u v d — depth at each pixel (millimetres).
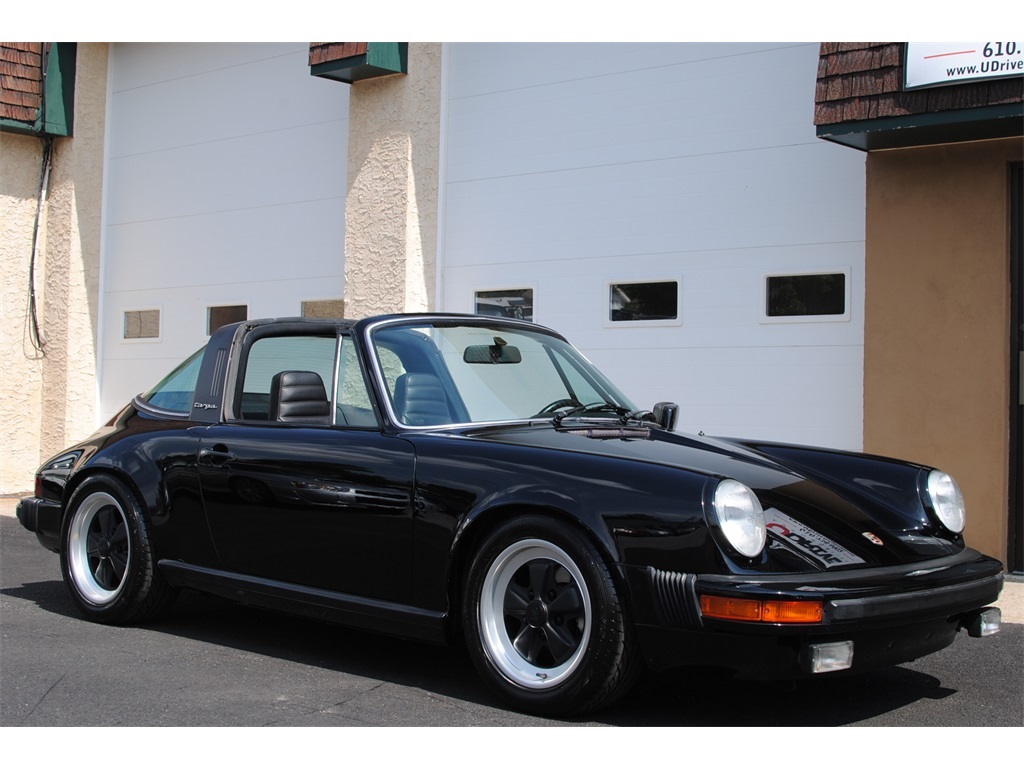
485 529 3695
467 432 3998
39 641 4551
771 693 3834
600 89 7797
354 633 4801
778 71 7012
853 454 4312
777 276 6977
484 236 8406
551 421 4219
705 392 7238
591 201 7832
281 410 4340
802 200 6887
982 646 4633
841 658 3164
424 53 8594
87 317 11227
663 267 7457
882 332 6410
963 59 5621
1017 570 6176
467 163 8508
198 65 10586
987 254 6121
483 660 3592
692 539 3205
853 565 3396
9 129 10820
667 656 3246
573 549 3383
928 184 6297
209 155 10453
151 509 4676
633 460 3482
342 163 9430
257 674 4043
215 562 4480
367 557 3939
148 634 4715
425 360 4266
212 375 4766
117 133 11328
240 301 10148
